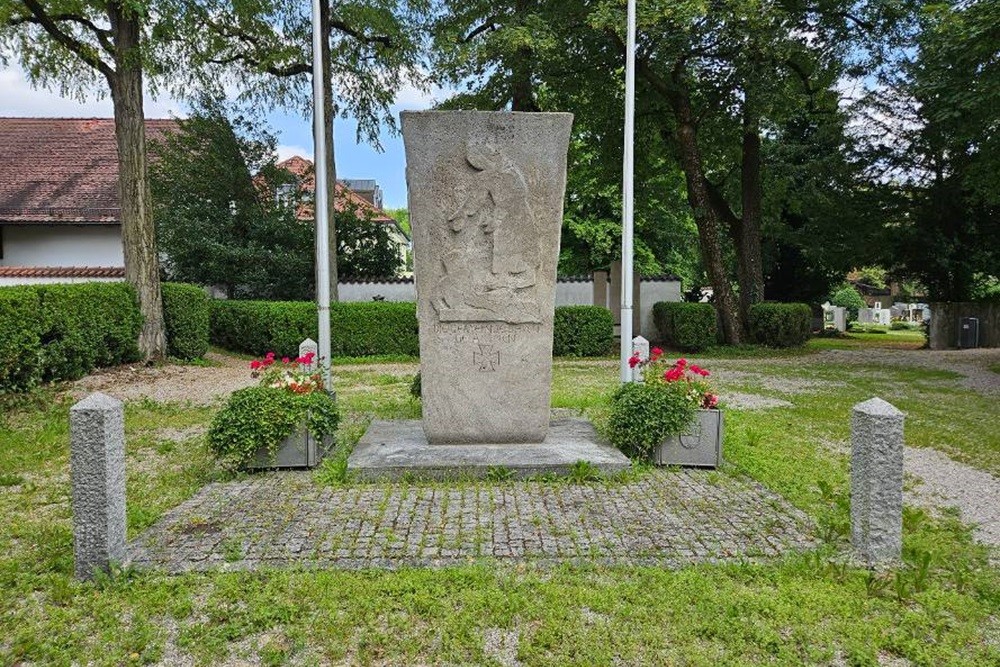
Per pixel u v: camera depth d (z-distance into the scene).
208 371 14.05
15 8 11.71
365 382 12.88
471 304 6.62
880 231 23.42
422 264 6.60
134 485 5.89
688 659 3.12
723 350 19.66
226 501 5.33
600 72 18.72
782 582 3.88
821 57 18.66
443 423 6.70
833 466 6.53
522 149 6.58
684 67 18.77
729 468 6.38
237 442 6.07
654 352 7.30
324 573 3.94
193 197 20.09
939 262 22.34
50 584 3.88
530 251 6.66
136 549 4.31
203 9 14.03
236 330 17.97
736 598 3.66
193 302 15.12
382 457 6.20
